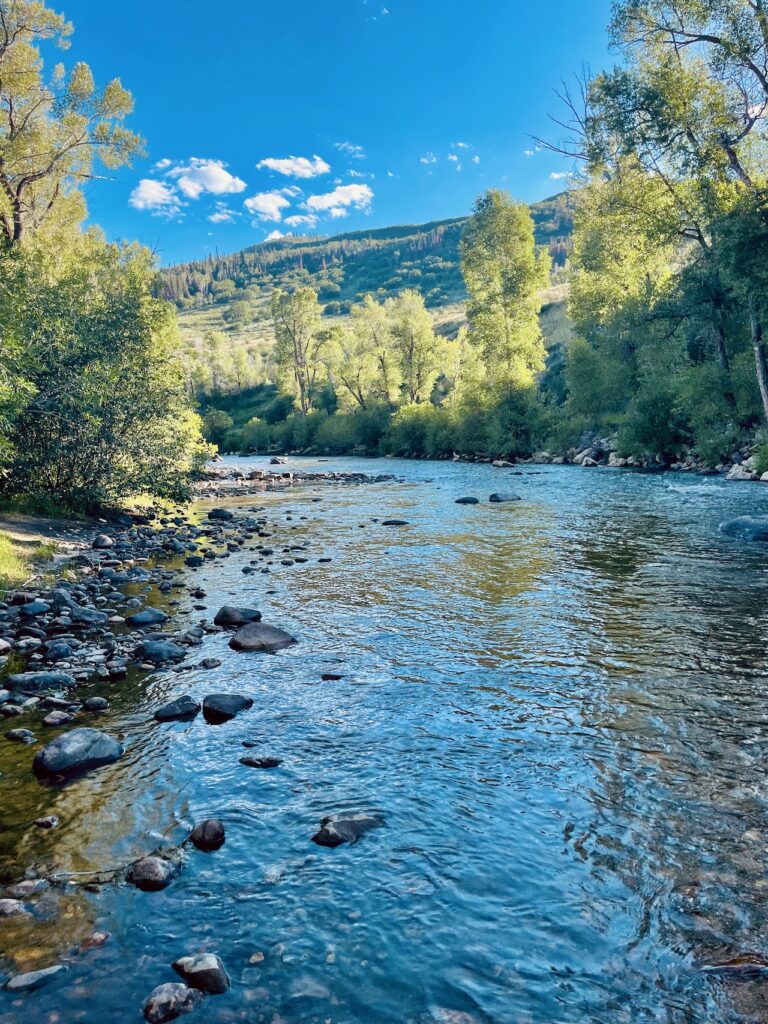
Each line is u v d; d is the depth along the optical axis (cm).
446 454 5838
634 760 549
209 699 676
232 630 953
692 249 3228
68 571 1320
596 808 481
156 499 2692
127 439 2023
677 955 343
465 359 6525
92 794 514
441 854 432
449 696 694
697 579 1162
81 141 2994
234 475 4378
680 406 3406
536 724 622
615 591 1098
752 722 614
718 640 842
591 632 890
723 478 2892
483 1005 314
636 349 4391
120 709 682
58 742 568
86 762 561
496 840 446
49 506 1945
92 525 1967
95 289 2381
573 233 4925
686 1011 309
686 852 427
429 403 6544
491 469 4119
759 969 330
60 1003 315
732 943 349
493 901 387
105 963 342
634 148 2889
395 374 7769
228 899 393
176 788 524
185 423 2461
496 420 5106
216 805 498
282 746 593
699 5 2638
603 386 4591
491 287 5288
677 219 3106
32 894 396
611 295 4884
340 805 495
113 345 1989
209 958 336
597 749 570
